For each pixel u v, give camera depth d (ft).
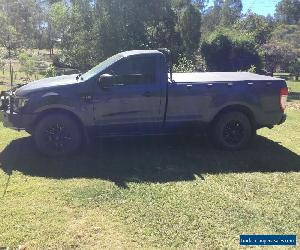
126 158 25.07
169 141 28.78
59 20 64.49
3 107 26.02
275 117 27.02
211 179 22.00
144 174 22.50
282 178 22.41
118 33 63.16
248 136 27.12
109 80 24.47
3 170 22.70
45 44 118.73
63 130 24.86
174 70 51.13
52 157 24.86
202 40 91.86
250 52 80.74
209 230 16.55
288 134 31.94
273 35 146.30
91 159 24.72
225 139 26.91
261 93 26.55
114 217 17.44
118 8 63.67
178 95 25.64
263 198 19.70
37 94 24.48
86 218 17.31
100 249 15.12
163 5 73.20
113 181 21.40
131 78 25.21
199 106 26.02
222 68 81.51
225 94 26.16
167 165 24.04
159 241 15.67
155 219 17.30
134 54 25.21
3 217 17.26
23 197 19.24
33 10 113.91
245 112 27.02
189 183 21.36
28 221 16.98
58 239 15.69
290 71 111.65
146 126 25.80
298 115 40.83
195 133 27.09
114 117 25.22
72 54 63.26
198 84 25.86
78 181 21.29
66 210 18.01
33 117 24.50
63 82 25.16
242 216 17.76
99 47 62.75
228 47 80.33
